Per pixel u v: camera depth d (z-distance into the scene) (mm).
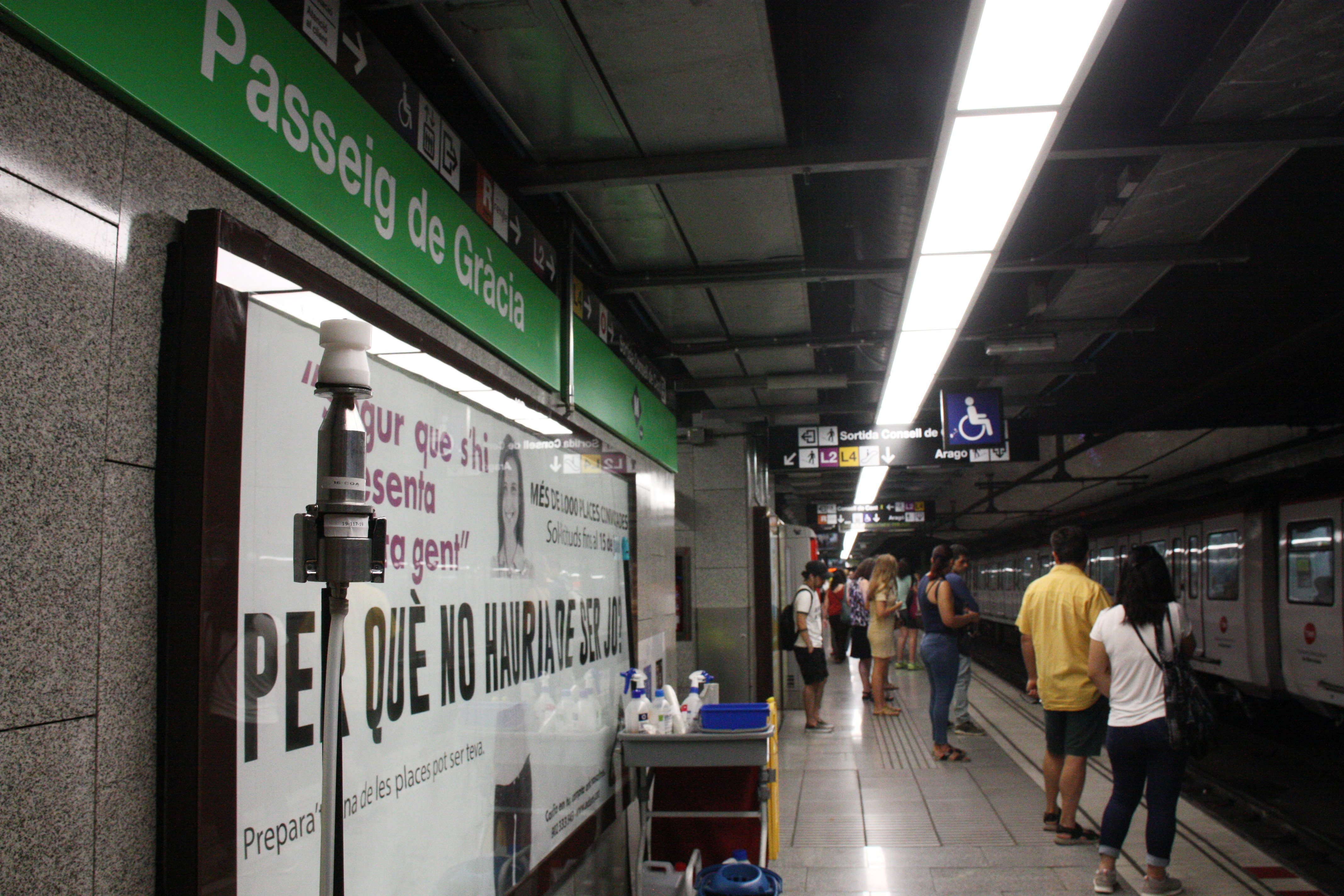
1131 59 5789
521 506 3754
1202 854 5672
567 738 4141
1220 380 11711
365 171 2582
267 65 2119
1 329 1417
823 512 22641
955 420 11219
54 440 1511
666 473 7332
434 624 2861
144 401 1721
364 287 2615
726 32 2961
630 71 3211
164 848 1686
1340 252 9117
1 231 1424
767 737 4688
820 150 3848
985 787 7445
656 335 7082
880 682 11359
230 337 1841
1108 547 18453
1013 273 7805
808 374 8523
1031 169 3518
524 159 3945
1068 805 5859
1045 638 5969
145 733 1681
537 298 4141
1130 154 4230
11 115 1453
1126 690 4938
